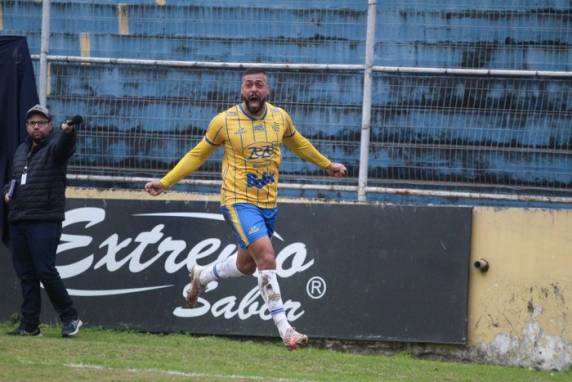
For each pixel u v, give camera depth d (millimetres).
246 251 26047
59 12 40719
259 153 25297
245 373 26875
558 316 34000
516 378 30734
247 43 40219
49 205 32281
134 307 35438
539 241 34281
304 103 37938
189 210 35781
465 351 34312
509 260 34344
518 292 34219
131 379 23516
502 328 34188
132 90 38531
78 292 35688
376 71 36000
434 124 37250
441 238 34562
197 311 35125
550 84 36781
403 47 39688
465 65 39500
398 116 37344
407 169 37312
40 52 39781
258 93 24969
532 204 37094
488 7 39469
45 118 32562
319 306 34594
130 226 35938
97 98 38312
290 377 26734
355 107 37781
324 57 39938
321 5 39938
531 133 36969
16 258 33094
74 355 28078
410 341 34281
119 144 38250
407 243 34625
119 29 40562
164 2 40469
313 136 38031
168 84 38344
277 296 24609
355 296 34562
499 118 37000
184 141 38156
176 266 35500
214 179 37688
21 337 31875
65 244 36000
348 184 37969
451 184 37219
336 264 34750
